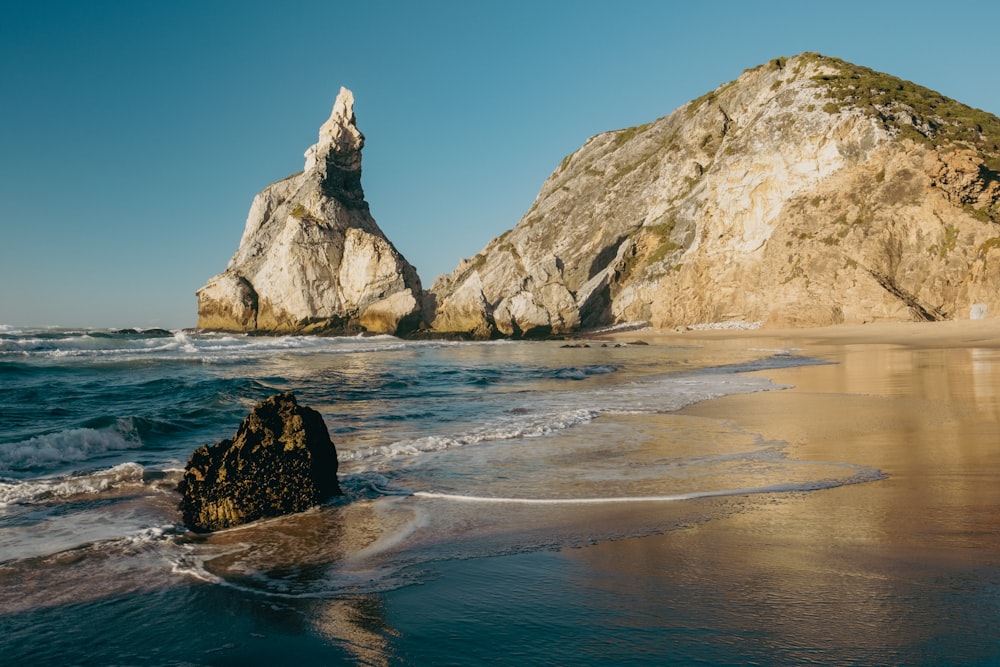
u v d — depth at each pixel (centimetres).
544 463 895
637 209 8612
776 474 767
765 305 5834
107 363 2631
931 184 5281
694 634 355
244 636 388
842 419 1182
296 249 5816
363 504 704
